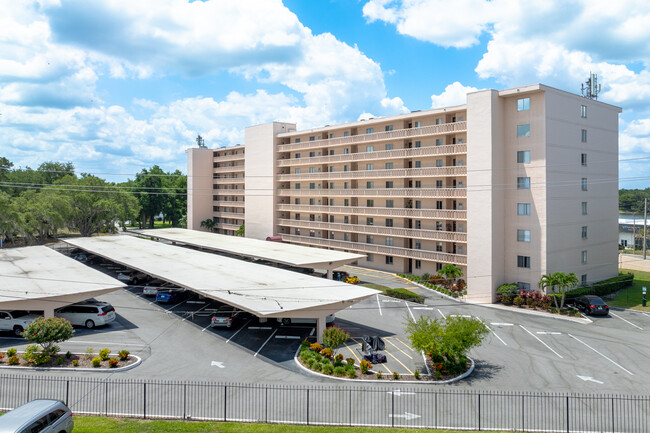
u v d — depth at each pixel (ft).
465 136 184.24
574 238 166.20
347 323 130.41
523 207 159.22
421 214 195.21
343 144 231.09
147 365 96.58
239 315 130.31
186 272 149.69
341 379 89.25
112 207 308.19
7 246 283.38
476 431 68.08
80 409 75.05
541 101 154.10
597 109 176.65
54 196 284.82
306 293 118.93
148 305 150.51
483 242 160.04
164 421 69.62
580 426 70.44
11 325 116.37
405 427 68.74
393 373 91.86
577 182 167.02
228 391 83.20
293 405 77.10
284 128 277.03
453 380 89.35
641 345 112.47
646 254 285.23
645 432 68.85
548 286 149.69
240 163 325.83
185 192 461.78
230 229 327.06
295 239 259.60
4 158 413.59
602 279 179.83
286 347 108.37
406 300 160.45
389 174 209.67
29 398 78.64
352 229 229.86
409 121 207.10
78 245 221.46
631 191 488.02
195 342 111.96
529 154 157.58
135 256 186.70
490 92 157.48
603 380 89.97
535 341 115.65
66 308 124.67
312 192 252.01
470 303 157.79
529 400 80.38
